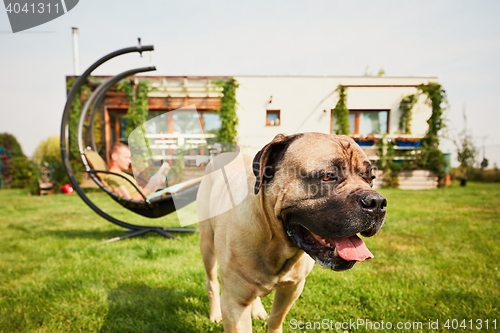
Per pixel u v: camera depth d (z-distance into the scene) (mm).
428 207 8328
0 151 18891
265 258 2059
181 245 5211
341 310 3004
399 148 14078
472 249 4750
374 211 1754
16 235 6145
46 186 13859
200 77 13250
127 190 5164
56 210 9008
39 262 4512
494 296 3166
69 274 3990
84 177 14344
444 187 14023
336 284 3531
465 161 14680
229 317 2098
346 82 13539
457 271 3852
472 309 2938
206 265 2904
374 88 13859
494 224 6254
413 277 3666
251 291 2092
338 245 1893
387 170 13930
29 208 9430
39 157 17734
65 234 6188
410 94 13953
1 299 3326
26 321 2902
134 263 4348
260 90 13250
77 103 13883
